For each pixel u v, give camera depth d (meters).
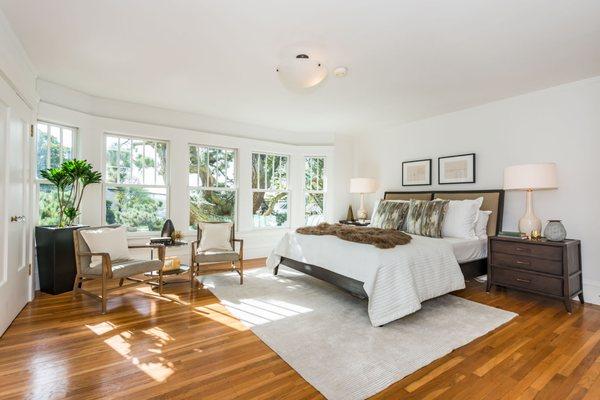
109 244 3.24
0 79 2.26
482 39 2.55
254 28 2.42
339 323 2.66
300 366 1.99
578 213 3.39
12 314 2.59
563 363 2.03
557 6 2.10
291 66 2.80
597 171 3.26
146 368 1.94
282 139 5.91
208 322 2.66
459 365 2.01
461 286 3.13
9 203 2.50
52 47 2.75
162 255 3.46
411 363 2.03
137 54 2.88
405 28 2.39
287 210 6.06
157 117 4.59
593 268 3.27
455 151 4.58
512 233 3.56
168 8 2.17
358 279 2.84
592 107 3.30
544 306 3.10
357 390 1.75
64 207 3.64
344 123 5.37
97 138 4.09
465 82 3.48
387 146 5.64
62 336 2.37
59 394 1.68
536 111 3.73
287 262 4.02
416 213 4.12
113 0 2.09
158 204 4.69
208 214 5.19
